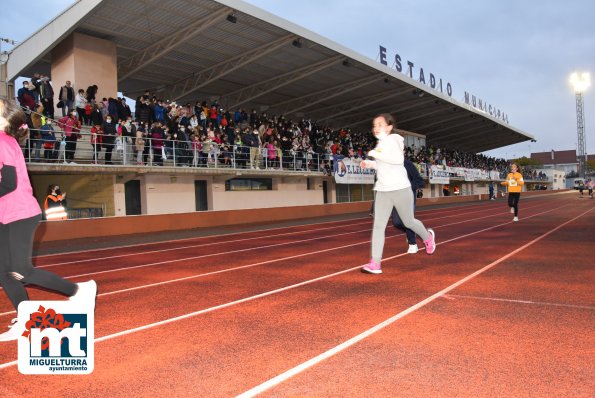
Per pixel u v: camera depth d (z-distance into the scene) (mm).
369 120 35625
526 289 5012
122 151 16375
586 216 17047
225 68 21797
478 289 5078
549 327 3645
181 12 16344
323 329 3789
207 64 21328
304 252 9391
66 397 2646
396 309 4332
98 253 10883
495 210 25312
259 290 5492
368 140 34625
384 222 5883
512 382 2654
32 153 13758
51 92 15102
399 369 2896
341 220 21266
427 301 4602
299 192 26281
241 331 3818
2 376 2969
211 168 18844
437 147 48719
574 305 4285
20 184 3502
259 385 2729
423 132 44531
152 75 22172
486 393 2525
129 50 19312
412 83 27562
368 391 2598
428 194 39469
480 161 55344
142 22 16984
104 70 18156
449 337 3471
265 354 3250
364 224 17938
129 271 7594
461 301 4559
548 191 70000
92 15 16328
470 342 3348
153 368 3053
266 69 22750
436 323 3842
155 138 16750
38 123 13945
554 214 19172
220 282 6145
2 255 3502
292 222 21172
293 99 28078
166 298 5219
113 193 17156
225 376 2883
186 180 19938
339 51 20828
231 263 8070
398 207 5746
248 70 22625
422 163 36406
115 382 2840
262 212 22250
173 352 3355
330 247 10172
